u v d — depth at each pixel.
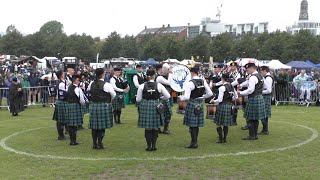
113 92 7.33
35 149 7.39
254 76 8.25
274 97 15.88
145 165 6.20
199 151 7.23
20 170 5.92
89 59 58.94
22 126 10.25
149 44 52.09
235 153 7.04
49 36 64.75
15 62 40.75
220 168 6.02
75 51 58.16
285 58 44.16
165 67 9.58
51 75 15.64
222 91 7.86
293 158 6.67
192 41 50.25
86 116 12.23
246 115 8.37
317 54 43.59
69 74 9.27
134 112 13.09
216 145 7.80
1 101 14.63
